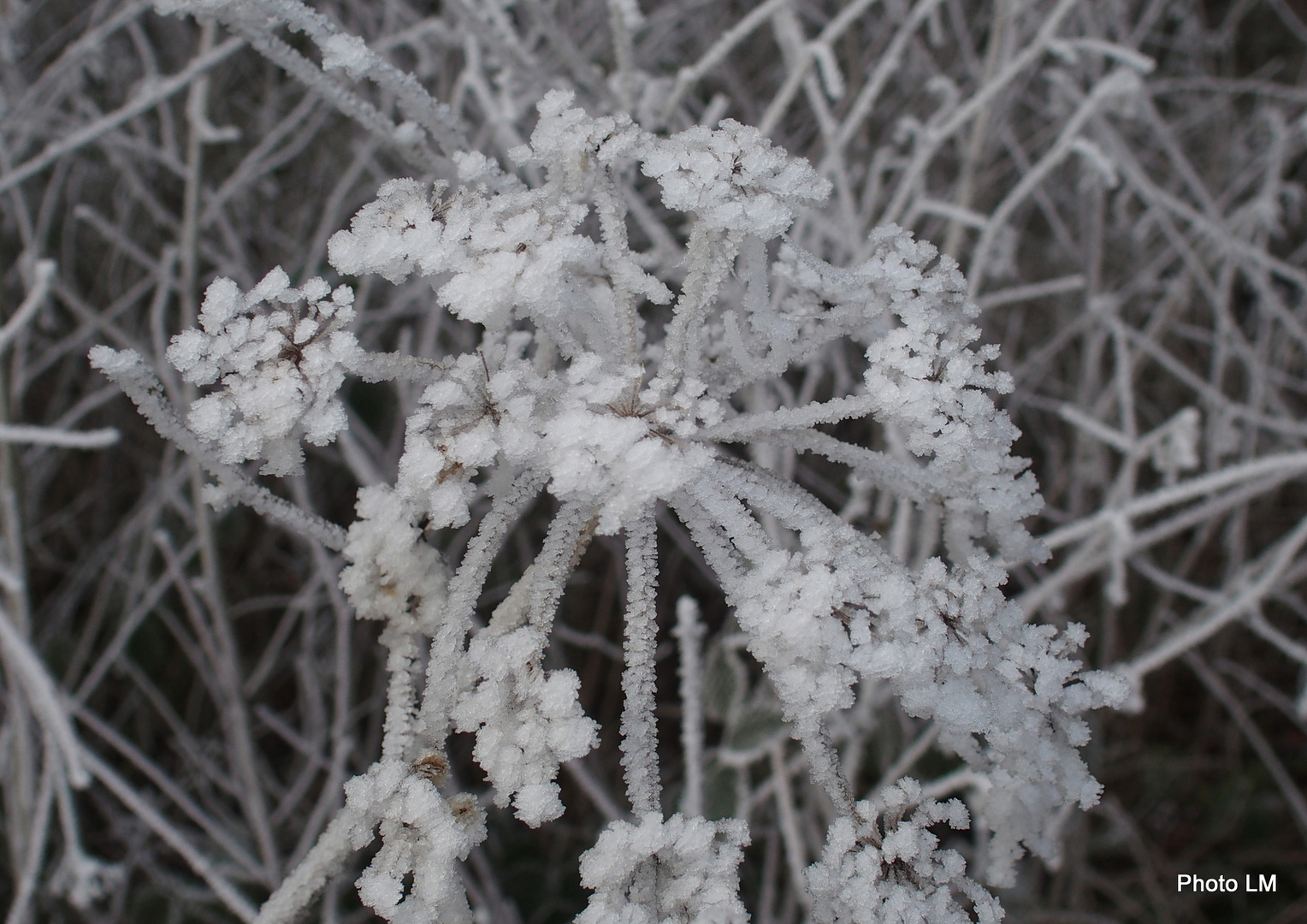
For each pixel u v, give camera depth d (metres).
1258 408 0.45
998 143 0.48
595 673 0.46
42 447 0.42
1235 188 0.50
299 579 0.48
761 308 0.20
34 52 0.47
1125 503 0.33
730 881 0.18
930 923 0.18
